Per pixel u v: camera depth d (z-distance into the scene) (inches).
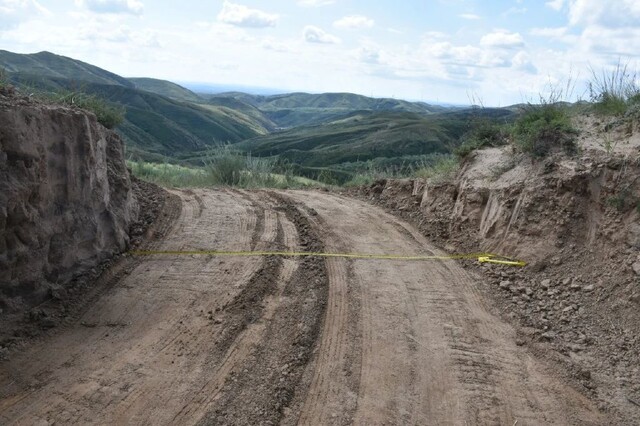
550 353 190.1
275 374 172.2
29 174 194.2
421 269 266.4
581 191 256.1
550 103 330.6
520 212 275.9
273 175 600.1
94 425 145.3
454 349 192.2
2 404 151.3
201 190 434.0
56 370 169.0
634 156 245.1
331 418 154.1
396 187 410.0
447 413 157.9
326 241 303.3
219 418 150.4
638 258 219.3
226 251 279.0
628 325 203.9
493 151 347.9
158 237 292.5
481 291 241.9
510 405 161.9
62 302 208.8
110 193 280.8
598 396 167.5
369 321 210.4
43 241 204.4
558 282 240.8
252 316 209.9
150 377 167.9
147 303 217.8
